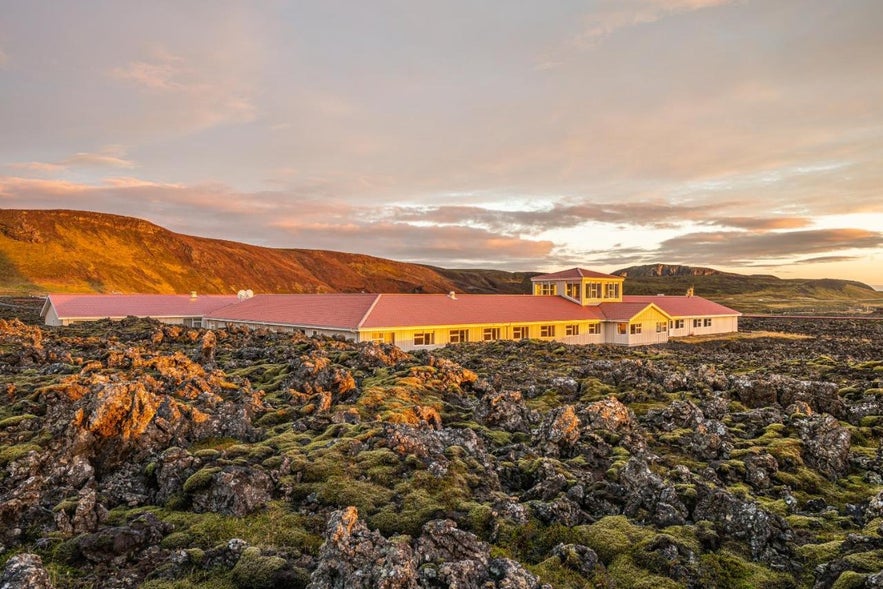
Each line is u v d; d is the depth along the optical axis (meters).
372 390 25.92
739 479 18.09
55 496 14.18
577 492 15.80
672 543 13.12
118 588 11.06
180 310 82.56
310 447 18.30
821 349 62.59
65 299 78.31
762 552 13.27
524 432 22.64
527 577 11.02
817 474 18.97
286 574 11.37
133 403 17.75
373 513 14.38
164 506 14.72
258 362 34.88
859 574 11.04
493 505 14.85
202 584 11.25
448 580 10.65
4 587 9.48
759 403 26.88
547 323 68.75
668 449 20.94
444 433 20.41
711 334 90.38
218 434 19.27
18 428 17.61
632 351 55.38
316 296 73.19
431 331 59.75
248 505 14.32
